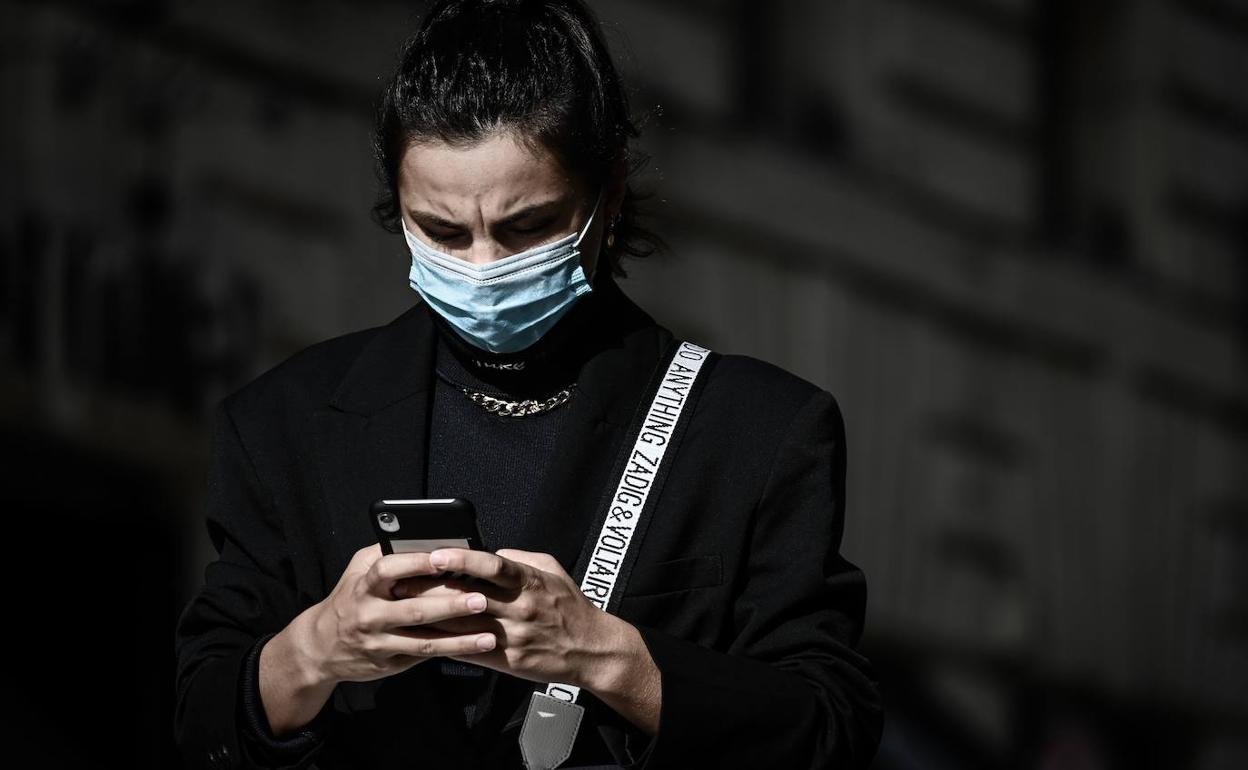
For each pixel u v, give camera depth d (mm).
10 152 9531
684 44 12344
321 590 3852
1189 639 14398
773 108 12922
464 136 3670
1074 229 14398
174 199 9922
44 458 9680
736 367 4043
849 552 12758
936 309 13359
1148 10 14594
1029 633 13570
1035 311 13812
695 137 12242
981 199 13812
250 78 10180
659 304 12047
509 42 3768
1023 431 13703
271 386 4051
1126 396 14234
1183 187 14766
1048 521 13734
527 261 3715
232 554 3959
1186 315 14664
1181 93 14805
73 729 10352
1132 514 14188
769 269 12586
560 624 3449
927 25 13562
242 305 10070
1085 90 14555
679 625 3834
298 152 10305
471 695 3775
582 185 3777
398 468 3865
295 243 10273
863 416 12938
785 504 3904
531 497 3904
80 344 9609
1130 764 14258
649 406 3963
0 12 9555
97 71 9750
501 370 3957
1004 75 14031
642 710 3566
